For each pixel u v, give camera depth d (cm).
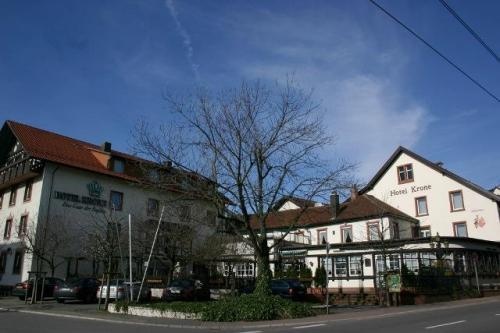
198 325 1602
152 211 3981
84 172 3834
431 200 4319
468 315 1748
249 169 2006
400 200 4525
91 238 3406
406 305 2483
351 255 3359
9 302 2688
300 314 1842
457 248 3136
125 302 2050
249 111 2047
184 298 2677
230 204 2066
